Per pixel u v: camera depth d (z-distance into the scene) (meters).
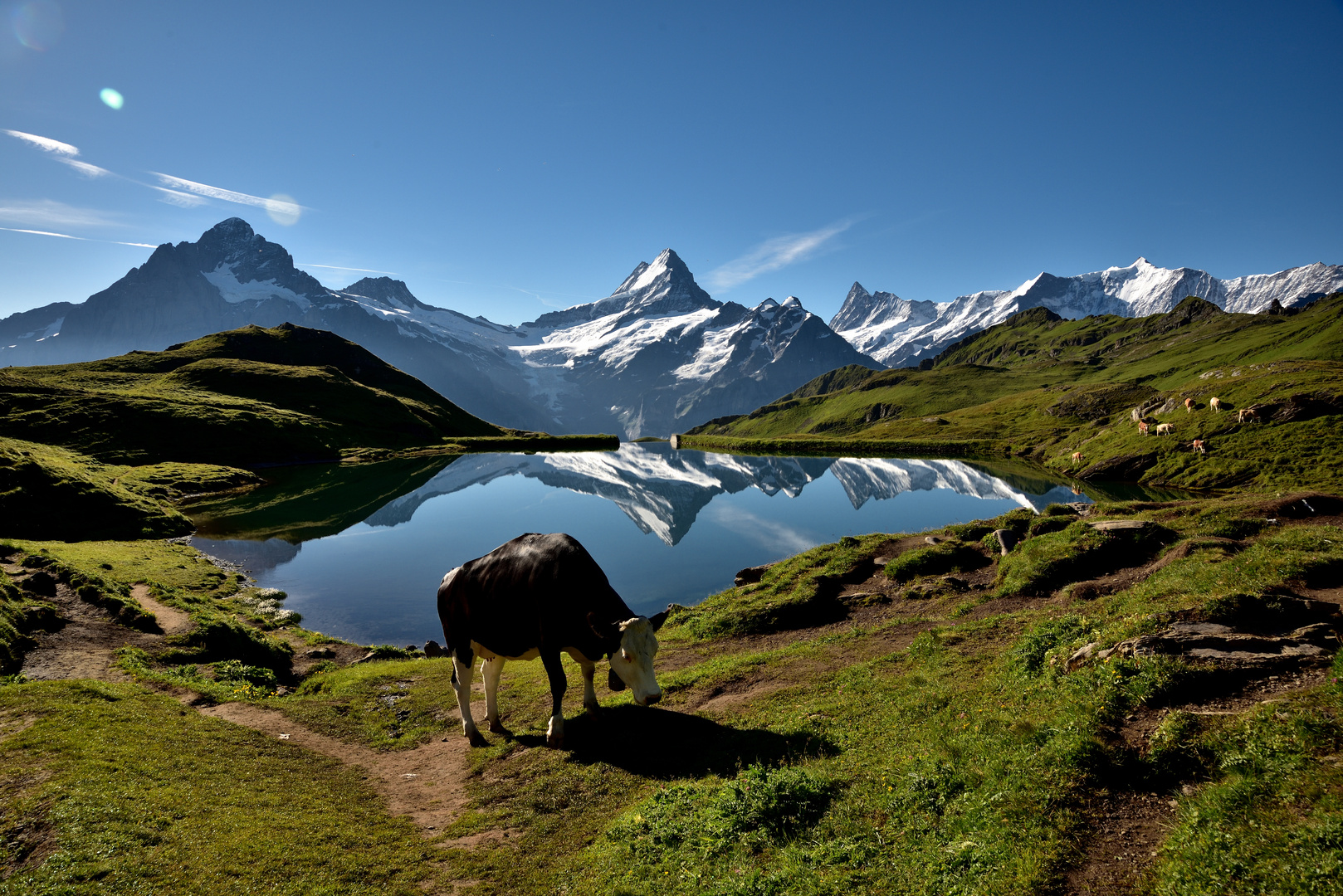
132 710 13.20
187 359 183.00
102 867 7.49
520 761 12.30
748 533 56.12
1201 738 7.55
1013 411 169.12
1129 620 11.20
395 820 10.38
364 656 26.25
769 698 13.98
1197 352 195.75
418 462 133.50
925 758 9.19
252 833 9.02
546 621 12.12
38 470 52.28
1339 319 153.12
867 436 179.38
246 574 42.44
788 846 7.92
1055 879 6.21
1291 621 10.01
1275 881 5.34
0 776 9.48
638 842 8.70
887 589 22.95
